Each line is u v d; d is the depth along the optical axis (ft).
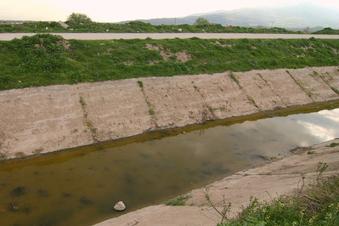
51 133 84.33
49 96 89.71
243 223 31.30
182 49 128.88
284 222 32.14
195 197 65.00
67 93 92.32
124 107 97.40
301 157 86.22
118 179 74.49
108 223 57.62
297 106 129.90
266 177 72.13
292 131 108.88
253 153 91.81
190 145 92.79
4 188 68.33
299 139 103.45
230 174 80.33
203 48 135.23
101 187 71.20
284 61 147.64
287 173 71.61
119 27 145.28
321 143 100.78
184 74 115.75
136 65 111.75
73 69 100.12
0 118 81.61
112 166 79.36
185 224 49.90
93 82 98.12
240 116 114.32
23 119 83.71
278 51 156.56
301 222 31.14
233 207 52.75
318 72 152.35
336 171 62.59
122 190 70.74
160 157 85.20
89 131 88.79
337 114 128.47
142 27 150.30
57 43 107.45
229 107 114.93
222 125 107.45
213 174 79.82
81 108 91.66
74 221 60.75
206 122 106.93
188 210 57.77
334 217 30.89
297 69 146.30
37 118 85.20
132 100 99.96
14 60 96.17
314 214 35.29
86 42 113.39
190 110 107.04
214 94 115.65
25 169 75.61
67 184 71.31
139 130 95.09
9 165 75.92
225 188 68.44
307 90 139.74
